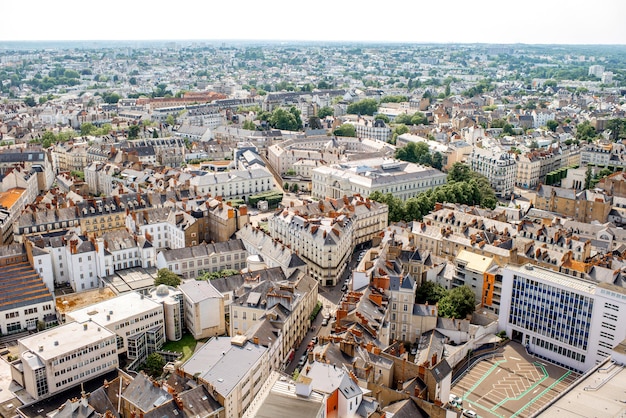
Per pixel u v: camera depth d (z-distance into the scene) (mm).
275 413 195250
